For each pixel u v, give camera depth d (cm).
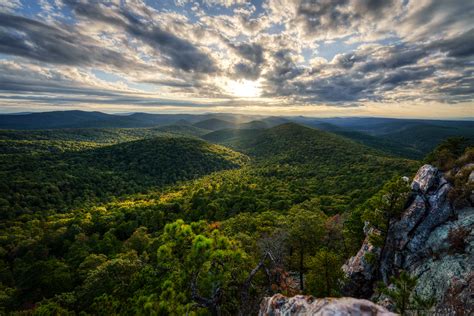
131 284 2089
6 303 3741
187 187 12769
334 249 3206
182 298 1152
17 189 10425
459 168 2036
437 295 1305
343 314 512
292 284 2364
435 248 1641
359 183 8812
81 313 2236
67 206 10444
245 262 1435
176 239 1134
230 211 8031
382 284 1559
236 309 1356
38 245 6141
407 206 2022
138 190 13450
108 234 6688
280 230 2655
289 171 13462
